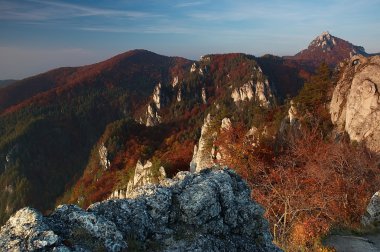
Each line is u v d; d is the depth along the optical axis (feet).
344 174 135.03
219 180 41.37
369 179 134.21
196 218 36.37
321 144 160.56
